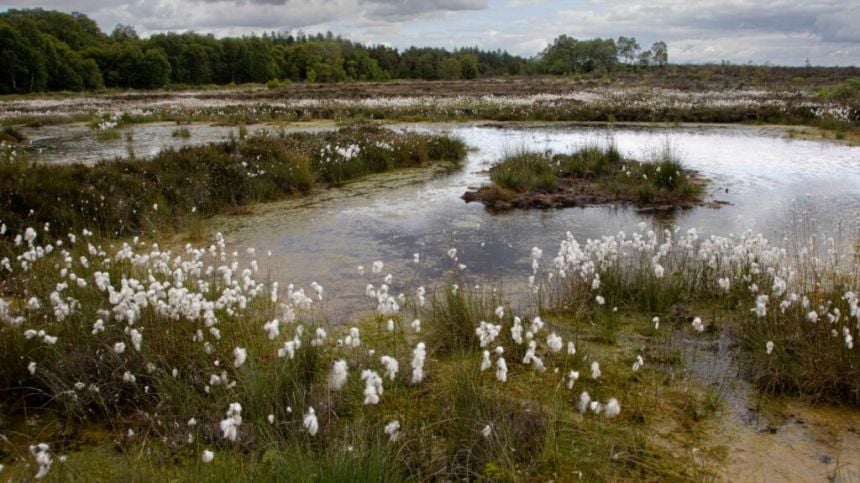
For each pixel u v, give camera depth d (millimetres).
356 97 39000
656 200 10859
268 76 78625
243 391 4195
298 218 9797
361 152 14117
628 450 3789
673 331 5559
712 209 10305
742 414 4207
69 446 3770
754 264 6145
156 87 65438
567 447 3793
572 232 8938
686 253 7105
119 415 4043
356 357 4848
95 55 66812
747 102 28875
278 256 7734
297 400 4105
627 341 5367
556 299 6227
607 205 10727
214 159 11539
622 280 6395
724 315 5852
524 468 3566
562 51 95312
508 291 6539
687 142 18641
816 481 3486
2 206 8008
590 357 5047
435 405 4246
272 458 3451
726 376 4727
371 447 3355
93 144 16875
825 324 4902
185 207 9727
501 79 79500
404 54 109625
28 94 49938
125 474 3395
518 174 12016
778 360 4656
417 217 9898
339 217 9883
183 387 4199
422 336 5375
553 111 26734
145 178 10180
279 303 6000
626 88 46875
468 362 4855
